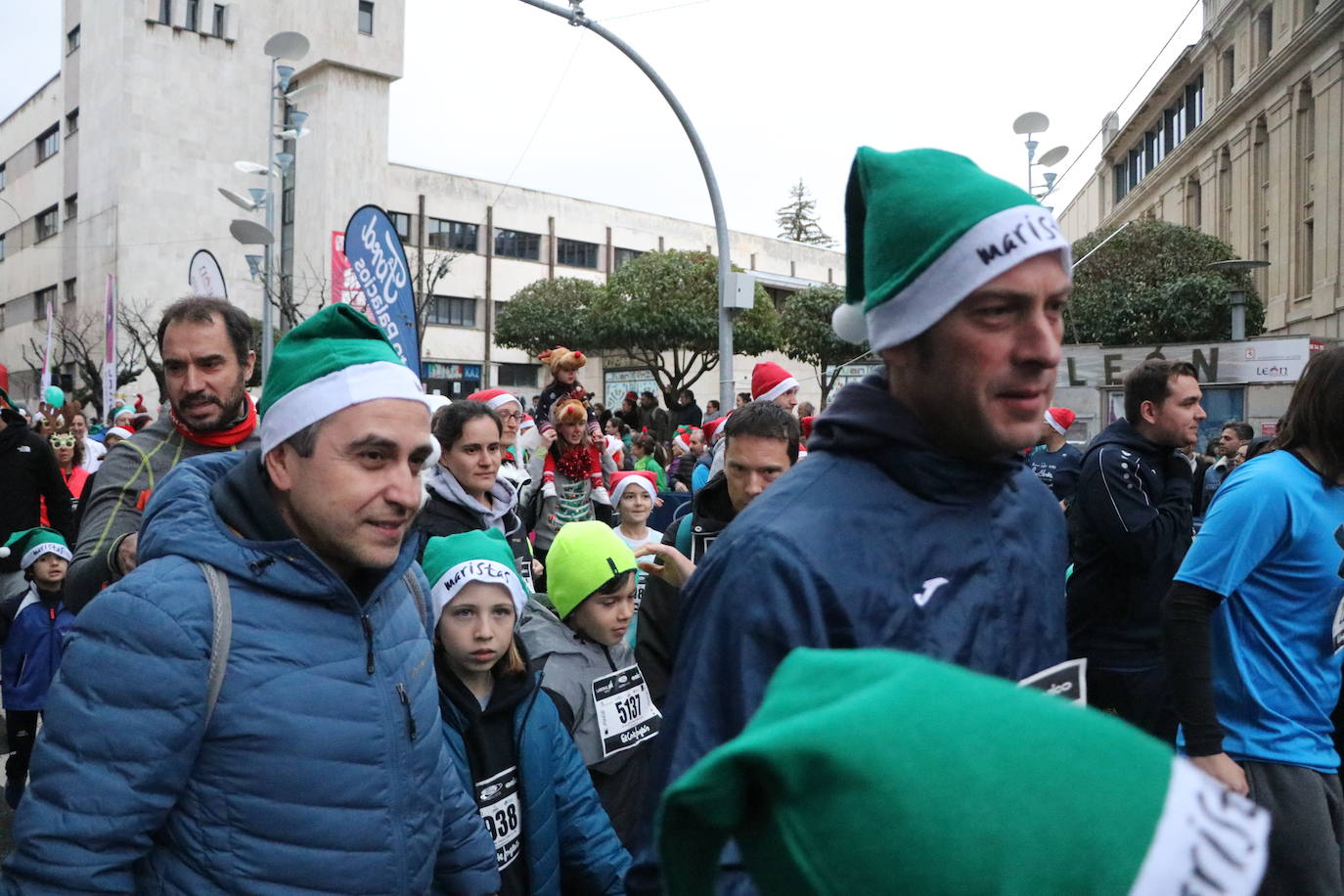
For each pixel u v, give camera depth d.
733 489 3.83
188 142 40.84
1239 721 2.92
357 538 1.98
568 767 2.99
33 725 5.35
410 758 2.08
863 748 0.58
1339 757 3.14
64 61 46.28
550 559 3.68
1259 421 15.01
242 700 1.89
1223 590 2.84
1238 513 2.84
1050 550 1.70
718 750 0.65
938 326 1.42
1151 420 4.05
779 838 0.62
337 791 1.94
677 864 0.70
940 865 0.55
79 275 43.81
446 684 2.81
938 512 1.49
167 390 3.12
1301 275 30.05
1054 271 1.41
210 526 1.99
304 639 1.97
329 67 39.84
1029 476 1.79
